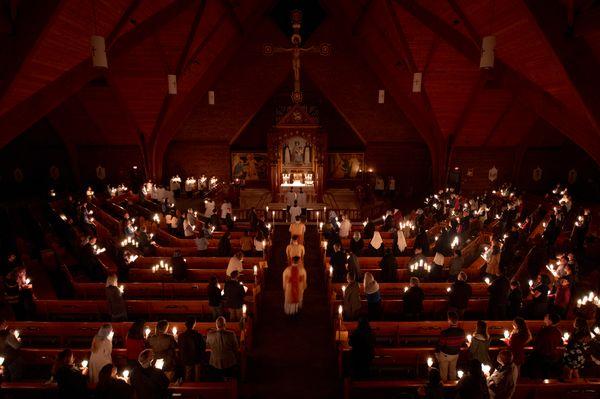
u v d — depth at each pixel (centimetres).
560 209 1642
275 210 2386
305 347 1031
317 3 2605
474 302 1140
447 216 2069
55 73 1393
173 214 1989
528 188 2842
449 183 2802
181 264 1234
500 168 2809
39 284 1307
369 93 2762
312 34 2634
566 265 1114
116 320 1009
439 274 1309
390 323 964
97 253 1421
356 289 994
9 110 1336
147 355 638
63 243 1622
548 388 717
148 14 1575
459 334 757
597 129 1226
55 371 695
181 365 886
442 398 593
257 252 1616
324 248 1560
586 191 2783
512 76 1656
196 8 1834
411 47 2031
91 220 1712
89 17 1307
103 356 732
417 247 1323
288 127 2623
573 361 768
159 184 2672
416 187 2933
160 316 1146
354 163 2970
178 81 2073
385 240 1705
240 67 2683
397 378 893
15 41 1105
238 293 1002
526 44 1467
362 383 751
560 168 2817
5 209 1923
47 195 2567
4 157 2736
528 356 873
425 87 2294
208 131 2833
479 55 1584
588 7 1080
